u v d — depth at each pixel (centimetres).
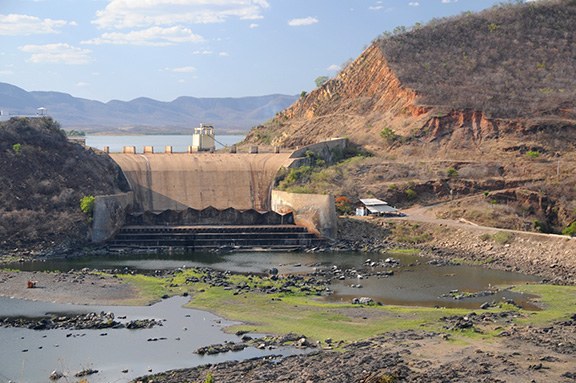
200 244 13400
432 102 18825
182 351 7219
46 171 14325
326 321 8169
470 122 17900
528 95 18938
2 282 9962
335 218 13775
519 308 8856
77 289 9631
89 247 13025
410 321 8119
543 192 14712
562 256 11650
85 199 13525
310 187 15312
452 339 7362
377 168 16388
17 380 6500
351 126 19825
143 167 15812
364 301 9125
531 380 6206
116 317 8412
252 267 11619
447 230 13500
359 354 6900
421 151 17550
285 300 9175
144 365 6838
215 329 7944
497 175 15912
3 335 7712
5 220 12888
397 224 14000
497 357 6744
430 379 6200
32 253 12312
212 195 15488
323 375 6309
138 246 13275
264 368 6600
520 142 16988
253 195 15638
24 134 14762
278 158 16538
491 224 13900
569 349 6988
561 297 9444
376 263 11906
